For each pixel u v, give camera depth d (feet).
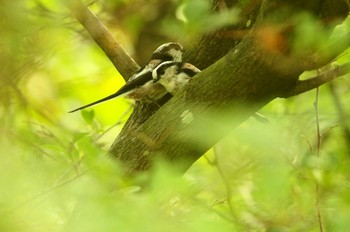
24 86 24.49
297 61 20.68
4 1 19.26
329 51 20.77
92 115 26.23
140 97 26.30
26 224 16.29
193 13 22.31
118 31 37.42
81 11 27.02
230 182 25.80
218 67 21.95
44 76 33.71
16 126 24.70
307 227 23.62
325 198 24.13
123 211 15.07
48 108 31.91
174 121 22.71
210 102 22.08
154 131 23.13
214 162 25.77
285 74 21.17
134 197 15.99
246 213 23.73
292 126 29.22
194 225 15.92
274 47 20.35
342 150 30.58
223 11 23.80
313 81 22.03
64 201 17.12
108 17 35.40
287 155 23.62
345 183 25.22
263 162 22.99
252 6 24.91
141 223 14.87
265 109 32.22
